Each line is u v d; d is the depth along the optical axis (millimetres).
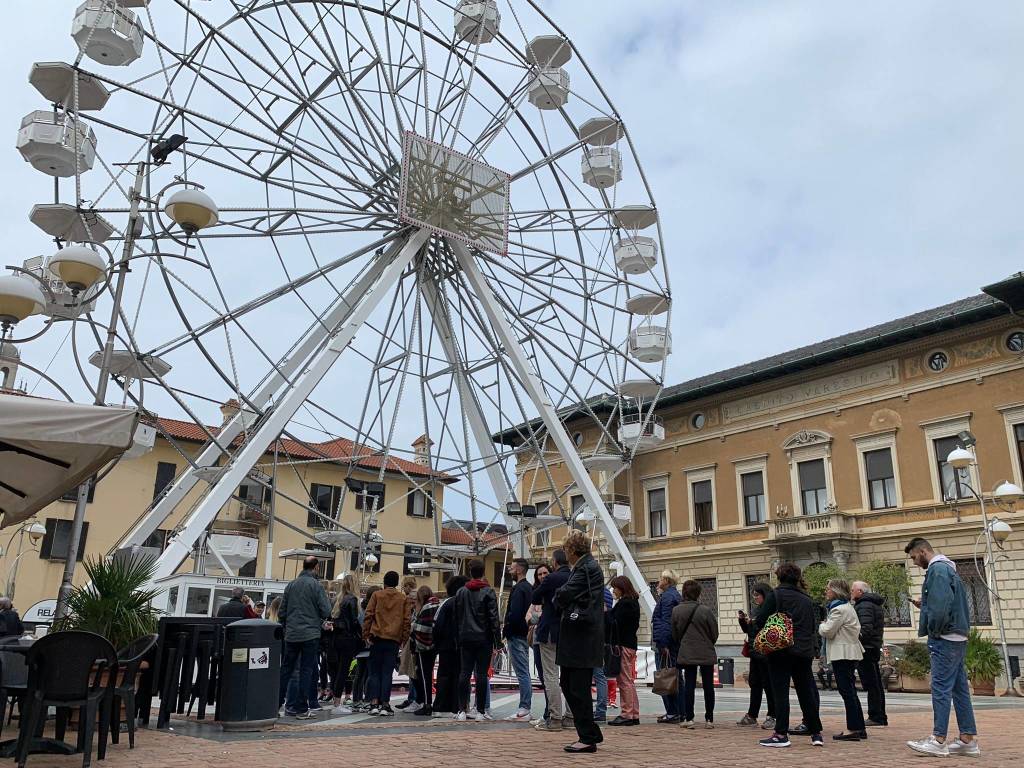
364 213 21875
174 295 18234
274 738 9031
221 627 11234
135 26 18359
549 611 10227
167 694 10148
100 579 10055
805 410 37156
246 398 19594
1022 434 30359
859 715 9914
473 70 23469
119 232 19031
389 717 11625
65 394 13516
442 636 11961
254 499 45750
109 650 7438
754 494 38625
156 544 42656
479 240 22703
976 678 25656
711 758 7961
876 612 12023
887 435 34125
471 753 7996
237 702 9773
